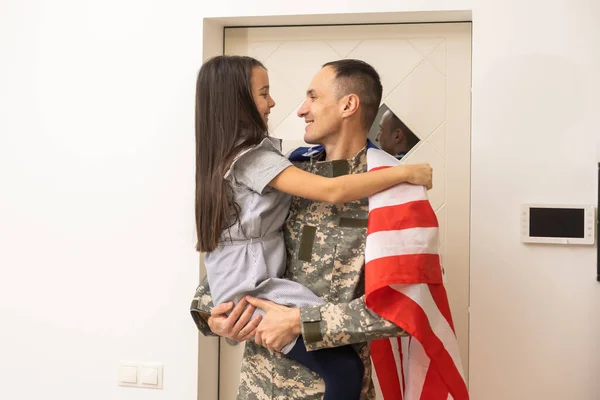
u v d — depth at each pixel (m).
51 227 2.42
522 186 2.12
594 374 2.09
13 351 2.46
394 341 2.02
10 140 2.45
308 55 2.44
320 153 1.83
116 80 2.37
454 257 2.35
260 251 1.66
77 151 2.40
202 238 1.69
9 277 2.46
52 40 2.41
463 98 2.34
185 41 2.32
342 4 2.23
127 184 2.37
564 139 2.09
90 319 2.40
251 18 2.31
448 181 2.36
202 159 1.70
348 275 1.66
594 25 2.07
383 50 2.39
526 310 2.12
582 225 2.07
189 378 2.32
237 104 1.68
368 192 1.59
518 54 2.11
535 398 2.12
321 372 1.61
